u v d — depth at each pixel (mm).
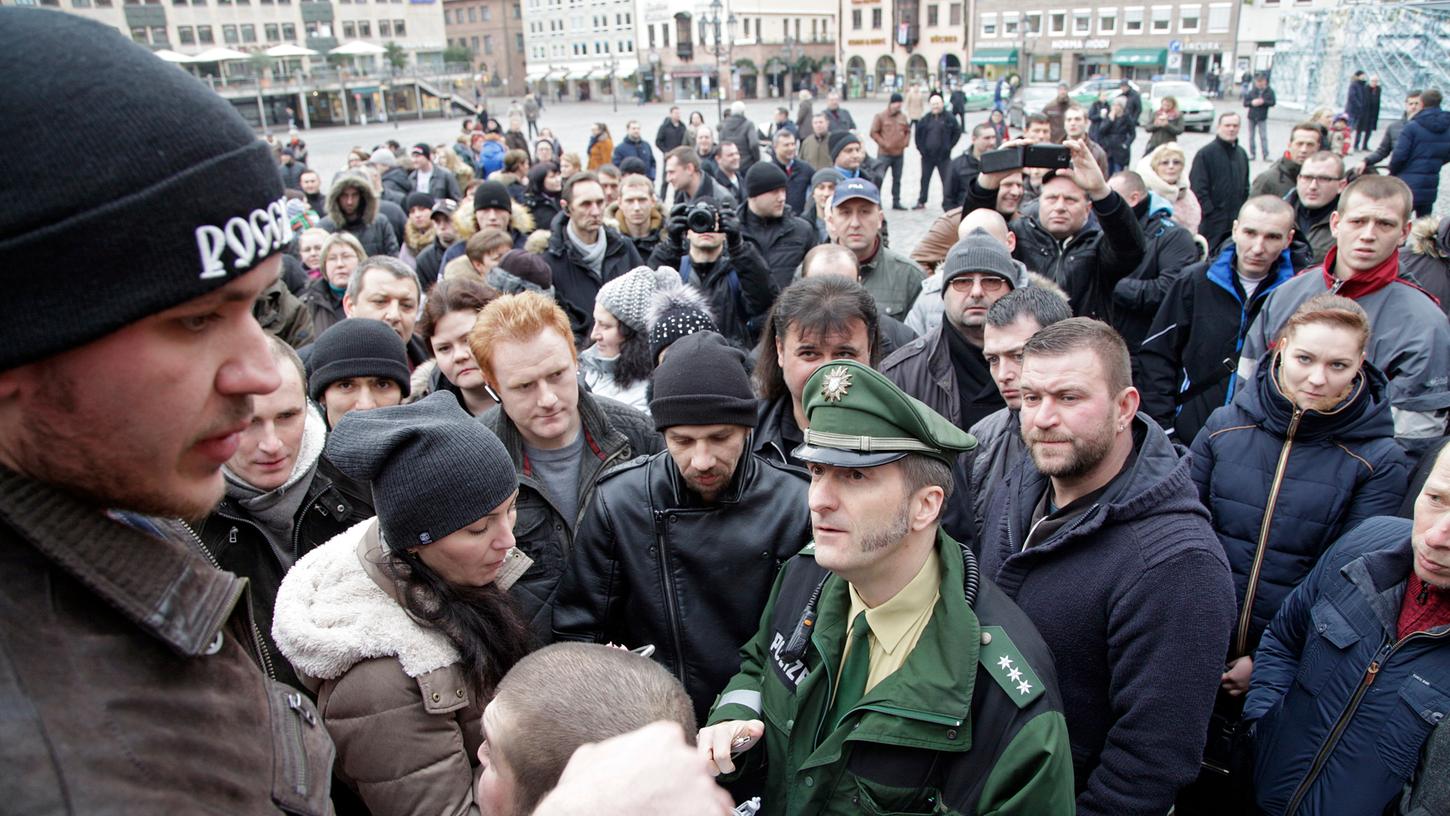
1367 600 2191
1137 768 1910
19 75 616
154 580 758
